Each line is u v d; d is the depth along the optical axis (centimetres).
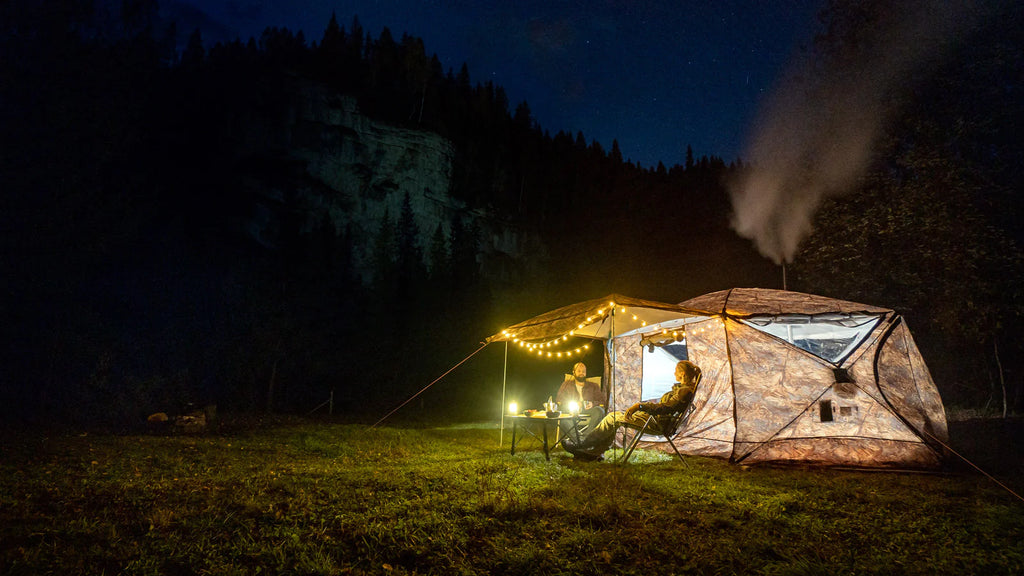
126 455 841
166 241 1975
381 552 407
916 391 817
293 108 6638
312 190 6488
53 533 429
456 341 2814
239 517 477
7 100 1548
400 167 7369
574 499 547
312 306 2328
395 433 1263
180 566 379
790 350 848
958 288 1320
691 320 948
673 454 895
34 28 1639
